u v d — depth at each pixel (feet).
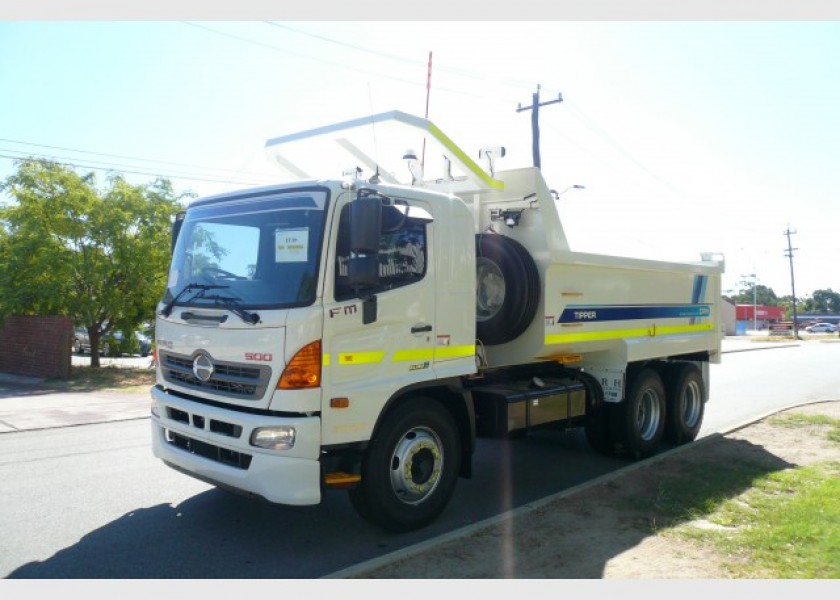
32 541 16.51
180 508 19.16
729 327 210.79
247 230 16.85
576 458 26.63
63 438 29.78
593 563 14.67
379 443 16.35
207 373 16.43
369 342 16.05
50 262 53.67
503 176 22.29
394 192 16.89
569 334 22.88
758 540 16.06
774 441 28.58
